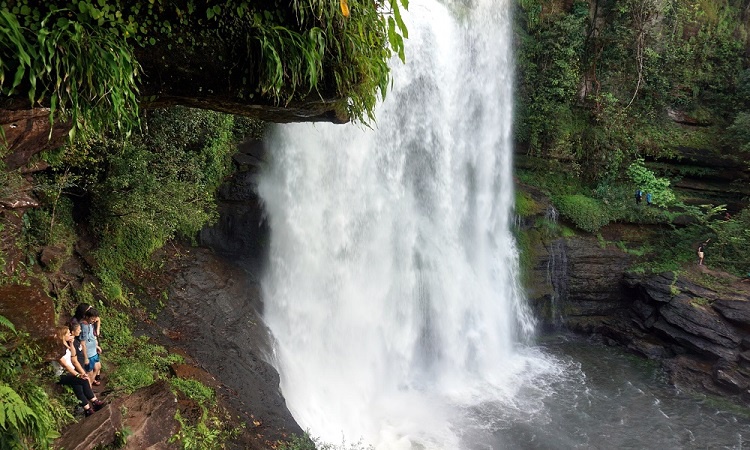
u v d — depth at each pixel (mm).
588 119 22484
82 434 6184
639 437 13992
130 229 11641
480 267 19734
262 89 5742
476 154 19766
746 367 16484
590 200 21562
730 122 23000
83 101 4715
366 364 15852
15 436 5121
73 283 9734
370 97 6883
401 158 17109
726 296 18125
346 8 5625
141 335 10047
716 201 22219
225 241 14258
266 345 12203
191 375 9445
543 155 22000
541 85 21516
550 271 20766
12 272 7660
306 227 15320
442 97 18016
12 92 4516
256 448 8625
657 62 22578
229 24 5516
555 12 21422
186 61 5484
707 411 15406
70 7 4469
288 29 5730
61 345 6180
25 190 7766
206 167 13508
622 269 20875
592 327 20609
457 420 14266
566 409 15203
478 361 18203
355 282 16234
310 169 15297
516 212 20797
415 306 17531
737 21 23188
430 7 17234
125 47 4875
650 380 17172
